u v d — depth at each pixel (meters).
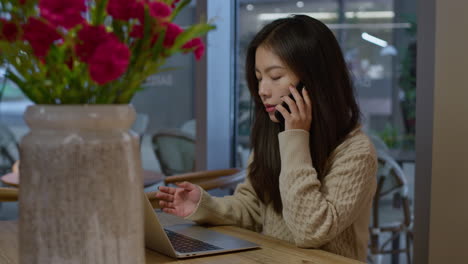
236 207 1.62
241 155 3.12
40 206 0.76
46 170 0.76
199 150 3.04
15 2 0.76
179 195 1.52
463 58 1.86
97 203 0.76
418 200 2.02
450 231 1.92
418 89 1.99
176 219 1.61
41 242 0.76
